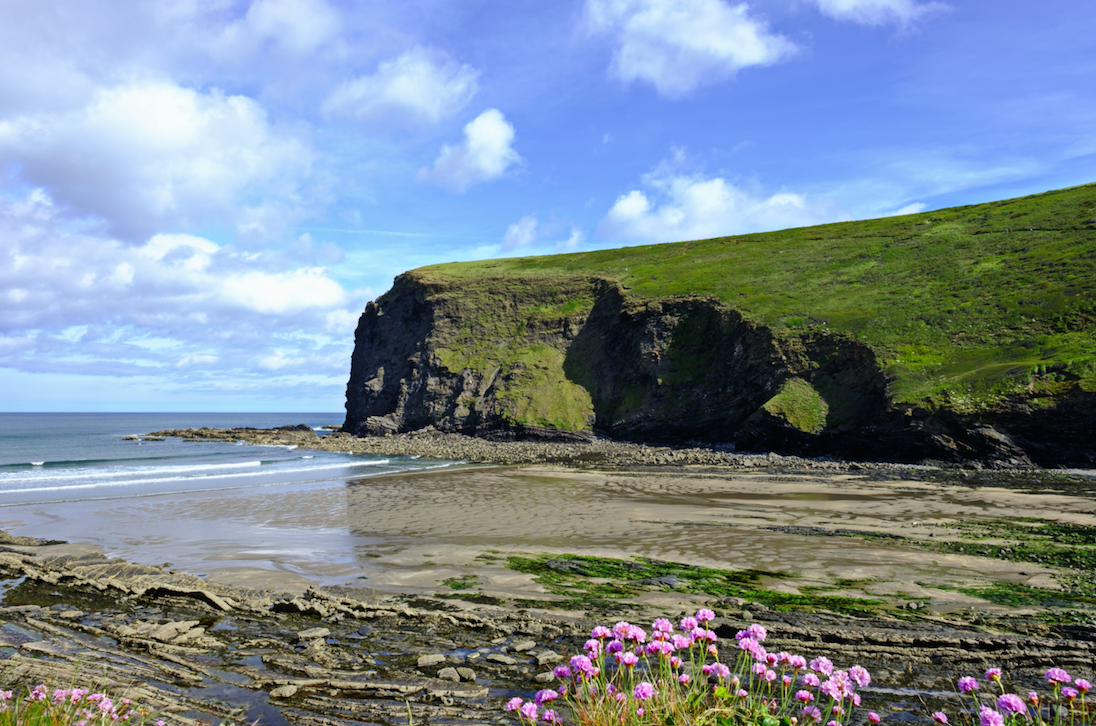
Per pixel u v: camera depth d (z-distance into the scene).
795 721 4.41
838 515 22.72
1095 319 42.00
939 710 7.43
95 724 5.49
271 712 8.01
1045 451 37.41
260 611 12.71
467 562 16.73
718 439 56.25
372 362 87.44
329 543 19.33
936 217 75.81
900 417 41.84
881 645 9.89
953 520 21.25
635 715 4.32
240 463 47.41
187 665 9.75
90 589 14.39
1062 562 15.22
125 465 46.19
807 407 48.25
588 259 94.44
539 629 11.16
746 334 57.84
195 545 19.16
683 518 22.69
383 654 10.18
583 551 17.83
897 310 52.66
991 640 9.79
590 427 65.50
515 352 76.00
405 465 46.56
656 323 67.31
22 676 8.91
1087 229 55.56
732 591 13.48
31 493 30.77
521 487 32.53
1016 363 40.94
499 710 7.93
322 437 84.50
